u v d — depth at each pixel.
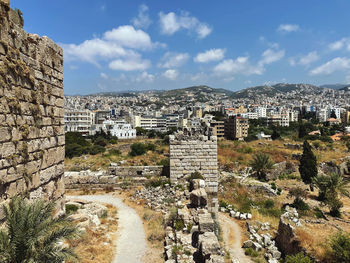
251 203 29.09
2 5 8.28
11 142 8.70
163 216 16.72
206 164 21.19
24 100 9.48
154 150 56.09
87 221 14.58
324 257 14.27
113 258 12.00
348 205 31.89
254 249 16.97
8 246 7.28
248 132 124.38
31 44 10.05
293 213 25.75
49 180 11.35
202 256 10.28
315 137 84.12
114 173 25.33
